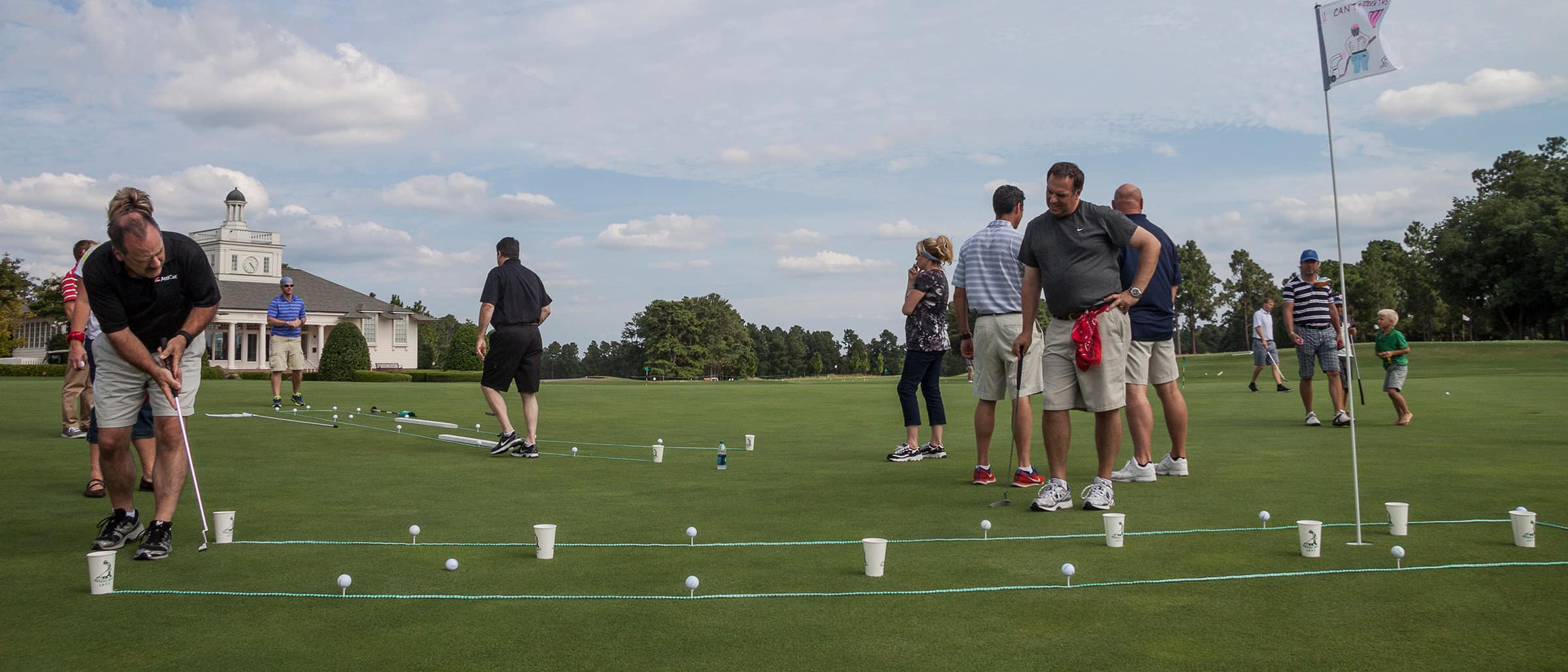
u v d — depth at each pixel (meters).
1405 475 5.56
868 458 7.19
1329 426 8.86
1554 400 11.31
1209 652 2.41
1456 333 71.25
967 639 2.56
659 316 78.25
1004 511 4.73
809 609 2.88
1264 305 14.98
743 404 13.63
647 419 11.05
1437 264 59.59
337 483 5.73
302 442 8.02
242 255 56.09
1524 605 2.79
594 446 8.18
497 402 7.30
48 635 2.63
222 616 2.82
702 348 78.19
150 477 5.27
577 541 3.98
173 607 2.92
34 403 11.70
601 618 2.80
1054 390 4.84
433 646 2.54
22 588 3.16
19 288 49.88
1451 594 2.92
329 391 15.73
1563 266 51.34
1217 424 9.34
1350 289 67.88
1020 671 2.30
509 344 7.22
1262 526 4.12
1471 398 11.72
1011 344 5.66
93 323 6.84
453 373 33.72
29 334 55.62
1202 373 26.73
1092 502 4.68
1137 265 5.80
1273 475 5.73
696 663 2.38
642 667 2.36
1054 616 2.77
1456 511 4.38
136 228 3.70
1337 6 4.13
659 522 4.43
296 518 4.53
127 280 3.82
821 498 5.20
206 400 13.14
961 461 6.98
